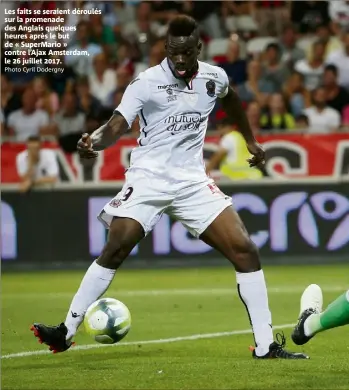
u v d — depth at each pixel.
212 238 22.86
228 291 40.38
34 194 51.28
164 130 22.58
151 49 63.31
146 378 20.33
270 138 51.31
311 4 66.44
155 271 49.62
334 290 39.66
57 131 57.94
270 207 51.22
